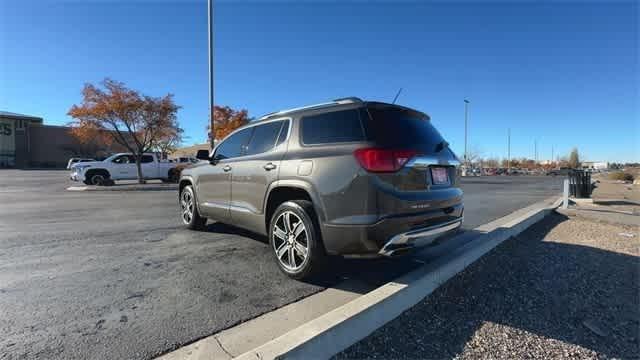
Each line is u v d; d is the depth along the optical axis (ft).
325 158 11.64
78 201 41.19
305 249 12.25
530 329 9.77
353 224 10.83
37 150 213.05
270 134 14.66
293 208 12.52
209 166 18.61
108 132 68.23
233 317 9.98
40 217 27.61
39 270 13.82
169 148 102.27
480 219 27.09
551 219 28.09
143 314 10.13
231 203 16.44
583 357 8.53
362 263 14.89
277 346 7.55
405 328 9.62
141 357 8.04
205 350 8.27
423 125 13.00
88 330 9.19
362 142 11.09
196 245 17.81
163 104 69.15
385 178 10.69
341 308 9.17
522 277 13.65
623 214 30.58
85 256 15.81
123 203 38.81
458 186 13.92
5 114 205.87
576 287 12.75
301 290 11.99
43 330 9.16
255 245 17.79
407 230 10.90
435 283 12.14
